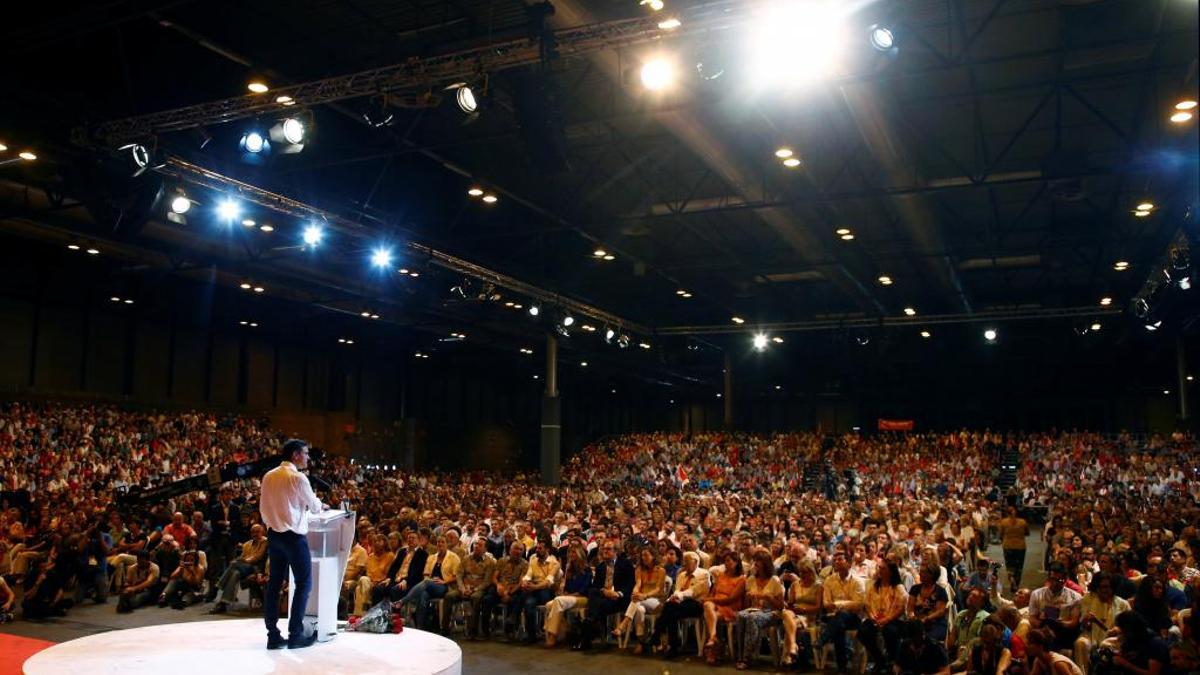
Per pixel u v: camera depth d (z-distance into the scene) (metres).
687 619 12.01
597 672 11.06
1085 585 12.35
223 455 29.67
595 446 49.00
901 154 17.98
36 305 28.52
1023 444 40.09
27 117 14.65
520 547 13.38
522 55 11.88
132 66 15.27
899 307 36.03
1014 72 15.91
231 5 13.65
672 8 11.15
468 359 46.88
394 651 7.46
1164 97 16.53
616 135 18.89
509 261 27.12
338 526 8.15
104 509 17.83
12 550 16.05
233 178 17.25
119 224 15.97
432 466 45.66
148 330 32.19
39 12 12.70
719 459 41.75
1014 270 30.28
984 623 9.09
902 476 37.06
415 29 14.56
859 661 11.19
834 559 11.71
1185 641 8.96
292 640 7.44
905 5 12.64
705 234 25.67
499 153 19.30
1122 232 24.55
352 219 20.42
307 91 13.19
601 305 34.12
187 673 6.47
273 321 35.69
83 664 6.73
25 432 24.64
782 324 34.81
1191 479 31.98
